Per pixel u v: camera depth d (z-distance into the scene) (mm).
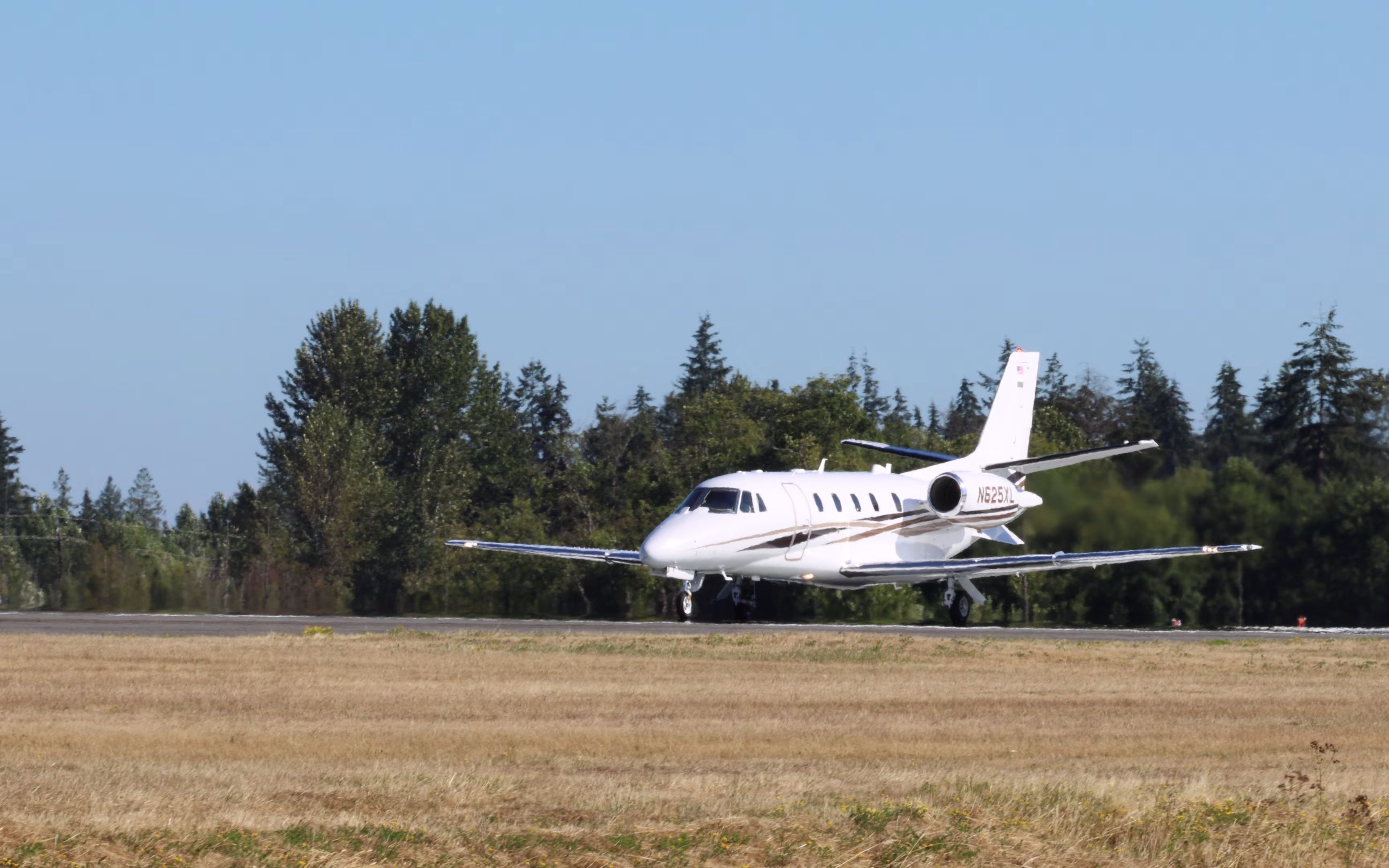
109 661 82875
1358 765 57312
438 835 37969
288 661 84625
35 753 53625
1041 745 60531
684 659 91125
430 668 82938
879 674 85375
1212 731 65438
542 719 64688
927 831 40000
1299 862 39469
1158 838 40344
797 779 49125
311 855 35531
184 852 35406
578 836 38125
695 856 37031
